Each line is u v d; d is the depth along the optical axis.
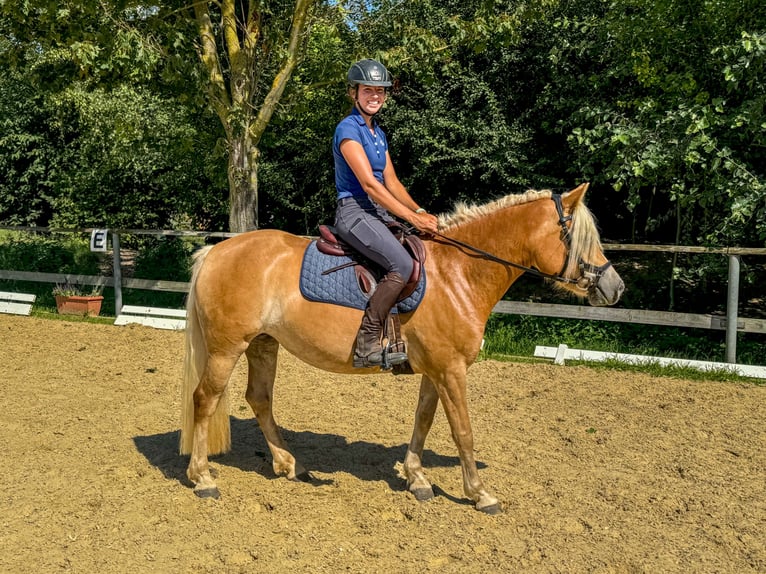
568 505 4.39
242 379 7.49
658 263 12.17
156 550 3.77
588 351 8.16
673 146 8.16
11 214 20.23
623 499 4.47
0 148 19.69
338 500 4.44
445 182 12.08
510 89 11.88
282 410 6.39
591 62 11.23
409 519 4.22
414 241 4.23
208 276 4.44
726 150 7.79
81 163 16.44
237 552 3.76
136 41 8.37
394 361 4.14
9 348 8.52
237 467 5.02
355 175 4.05
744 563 3.70
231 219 10.59
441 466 5.07
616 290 4.10
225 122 10.22
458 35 9.61
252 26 10.44
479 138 11.27
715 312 10.28
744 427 5.88
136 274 12.77
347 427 5.94
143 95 13.00
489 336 9.16
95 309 10.56
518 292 11.87
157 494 4.48
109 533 3.95
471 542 3.91
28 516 4.14
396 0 10.68
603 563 3.69
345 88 11.27
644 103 8.69
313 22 10.11
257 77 10.77
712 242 7.96
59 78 10.65
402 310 4.15
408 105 12.23
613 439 5.60
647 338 9.37
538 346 8.48
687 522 4.16
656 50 9.29
